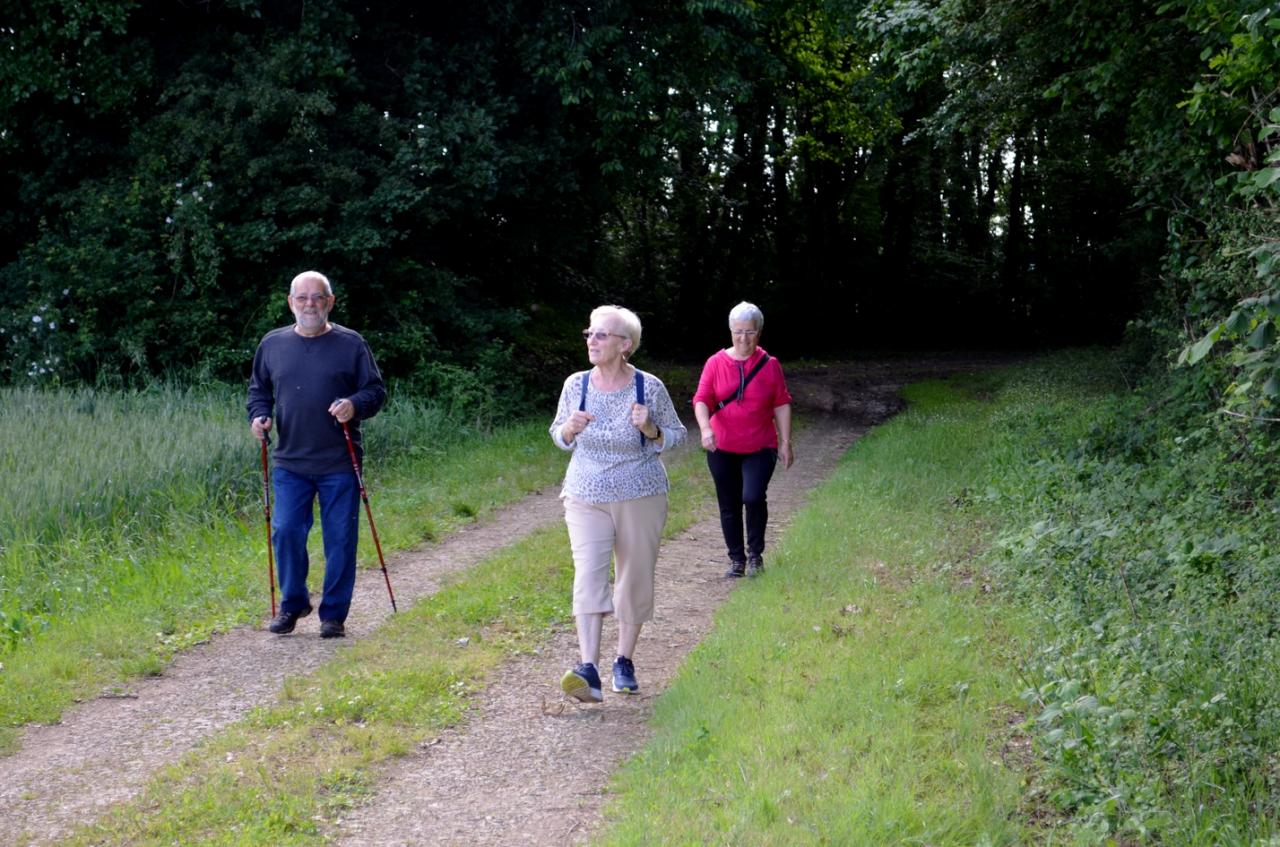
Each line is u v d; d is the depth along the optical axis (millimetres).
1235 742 3979
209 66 16125
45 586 7379
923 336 39219
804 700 5008
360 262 16203
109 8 15023
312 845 4020
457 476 12383
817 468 13773
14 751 4965
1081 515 8055
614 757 4828
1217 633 5078
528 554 8648
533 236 19500
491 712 5406
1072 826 3688
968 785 4016
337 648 6500
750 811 3887
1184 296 11305
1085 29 11070
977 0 12164
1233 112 8242
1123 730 4246
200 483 9867
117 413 12555
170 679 5965
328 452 6801
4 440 10492
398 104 17172
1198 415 9984
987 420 15617
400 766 4750
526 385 19391
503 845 4016
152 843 4004
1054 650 5273
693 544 9438
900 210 39219
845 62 26766
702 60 18094
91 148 16516
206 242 15117
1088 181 34656
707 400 8039
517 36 17500
